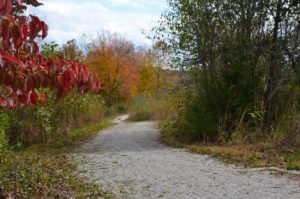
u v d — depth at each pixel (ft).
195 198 27.45
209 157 44.27
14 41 10.91
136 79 206.59
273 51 57.06
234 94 57.00
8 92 13.66
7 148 40.47
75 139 64.59
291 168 35.86
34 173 31.42
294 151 43.39
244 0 58.49
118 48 196.24
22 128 57.11
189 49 63.41
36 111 57.26
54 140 61.46
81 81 12.35
